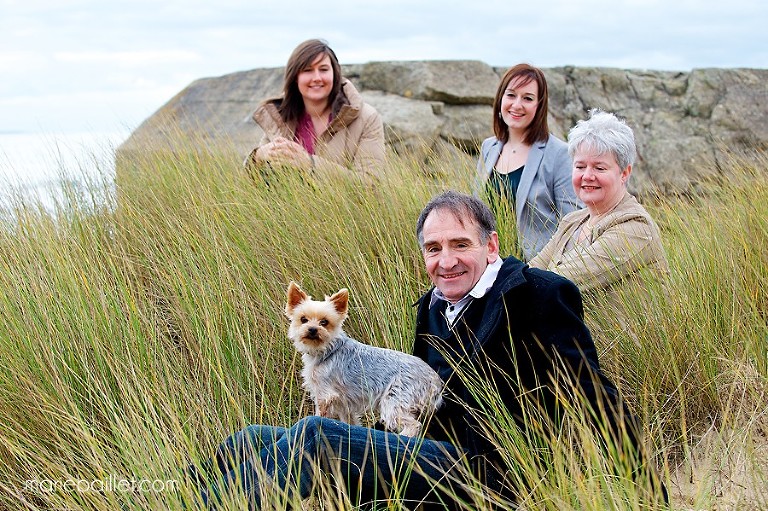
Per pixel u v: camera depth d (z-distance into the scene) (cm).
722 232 469
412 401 321
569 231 429
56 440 359
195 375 399
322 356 338
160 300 475
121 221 543
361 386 331
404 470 296
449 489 295
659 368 371
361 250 480
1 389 373
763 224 464
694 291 401
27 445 355
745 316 391
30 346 392
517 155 547
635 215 394
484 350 308
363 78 1001
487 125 941
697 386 365
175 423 317
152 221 540
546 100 535
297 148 572
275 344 431
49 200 559
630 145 399
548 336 300
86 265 465
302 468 290
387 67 984
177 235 496
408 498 300
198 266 475
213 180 584
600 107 1011
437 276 330
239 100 1012
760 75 1058
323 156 596
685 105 1023
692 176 938
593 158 398
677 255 438
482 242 326
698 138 987
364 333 438
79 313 410
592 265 387
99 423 363
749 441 298
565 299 306
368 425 348
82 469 326
